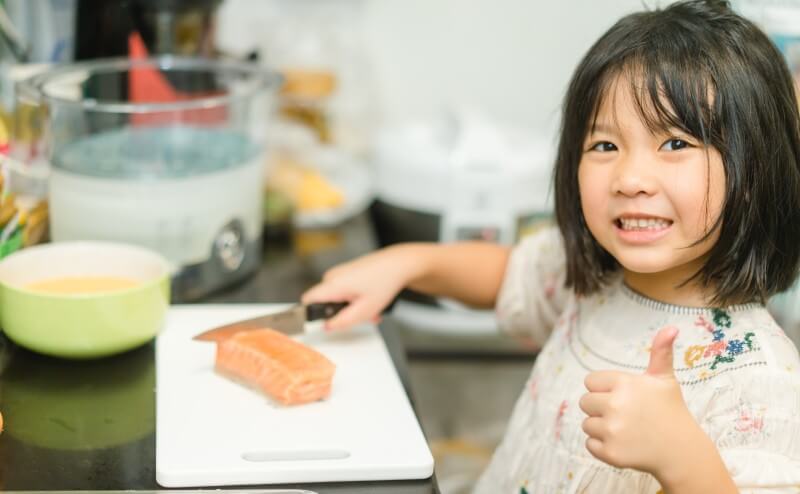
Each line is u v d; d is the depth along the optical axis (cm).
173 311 98
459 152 128
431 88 148
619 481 78
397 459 72
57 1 114
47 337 84
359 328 96
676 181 72
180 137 102
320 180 132
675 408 64
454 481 122
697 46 72
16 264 89
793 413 70
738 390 72
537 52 148
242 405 80
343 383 84
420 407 140
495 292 104
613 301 86
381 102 148
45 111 95
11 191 93
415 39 146
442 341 138
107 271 93
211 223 101
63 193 97
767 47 75
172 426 76
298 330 93
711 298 79
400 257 98
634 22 77
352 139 144
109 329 84
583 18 146
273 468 70
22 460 73
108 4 111
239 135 107
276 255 118
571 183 83
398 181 130
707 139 71
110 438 76
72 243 93
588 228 84
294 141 133
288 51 138
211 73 112
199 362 87
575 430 82
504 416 140
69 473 71
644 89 72
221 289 106
